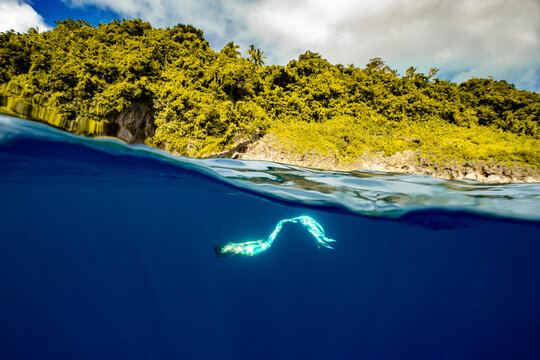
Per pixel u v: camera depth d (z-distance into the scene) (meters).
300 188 13.16
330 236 17.31
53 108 10.09
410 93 39.28
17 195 13.53
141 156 10.85
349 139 24.33
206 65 34.69
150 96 24.39
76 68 22.36
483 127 33.28
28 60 23.45
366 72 47.81
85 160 11.09
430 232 15.22
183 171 12.62
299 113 32.28
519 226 13.25
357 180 14.44
